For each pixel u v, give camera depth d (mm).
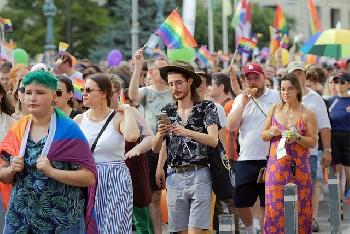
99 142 16672
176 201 17578
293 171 19328
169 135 17531
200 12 83938
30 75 13570
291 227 17859
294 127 19375
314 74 28672
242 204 20578
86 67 27984
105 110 16875
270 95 20484
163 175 18766
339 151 26938
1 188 15086
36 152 13570
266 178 19594
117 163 16797
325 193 30469
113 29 85562
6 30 29875
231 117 20484
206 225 17469
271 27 44312
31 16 86812
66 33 85000
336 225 21016
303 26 105125
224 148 18797
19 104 18625
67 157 13555
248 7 46656
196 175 17406
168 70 17562
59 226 13633
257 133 20375
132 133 16516
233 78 24922
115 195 16703
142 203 20078
